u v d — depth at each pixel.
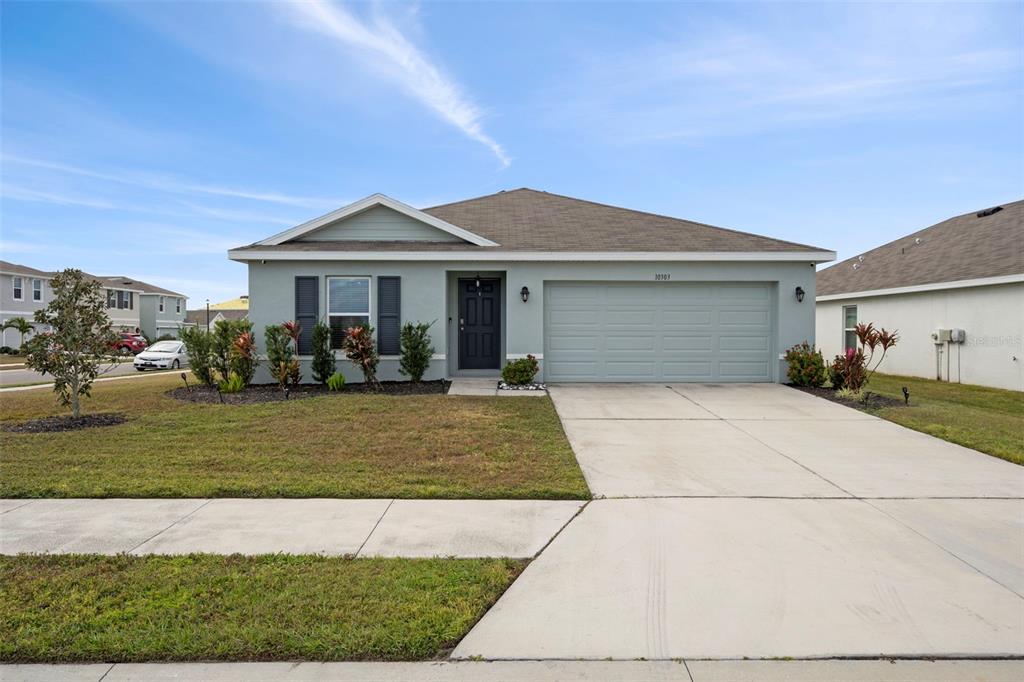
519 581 3.74
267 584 3.62
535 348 12.75
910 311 17.20
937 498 5.46
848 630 3.17
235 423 8.43
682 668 2.84
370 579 3.70
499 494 5.49
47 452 6.88
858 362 11.09
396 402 10.12
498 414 9.11
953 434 7.95
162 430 8.01
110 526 4.67
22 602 3.40
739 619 3.28
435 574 3.78
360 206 13.09
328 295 12.70
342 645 2.95
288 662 2.88
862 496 5.51
